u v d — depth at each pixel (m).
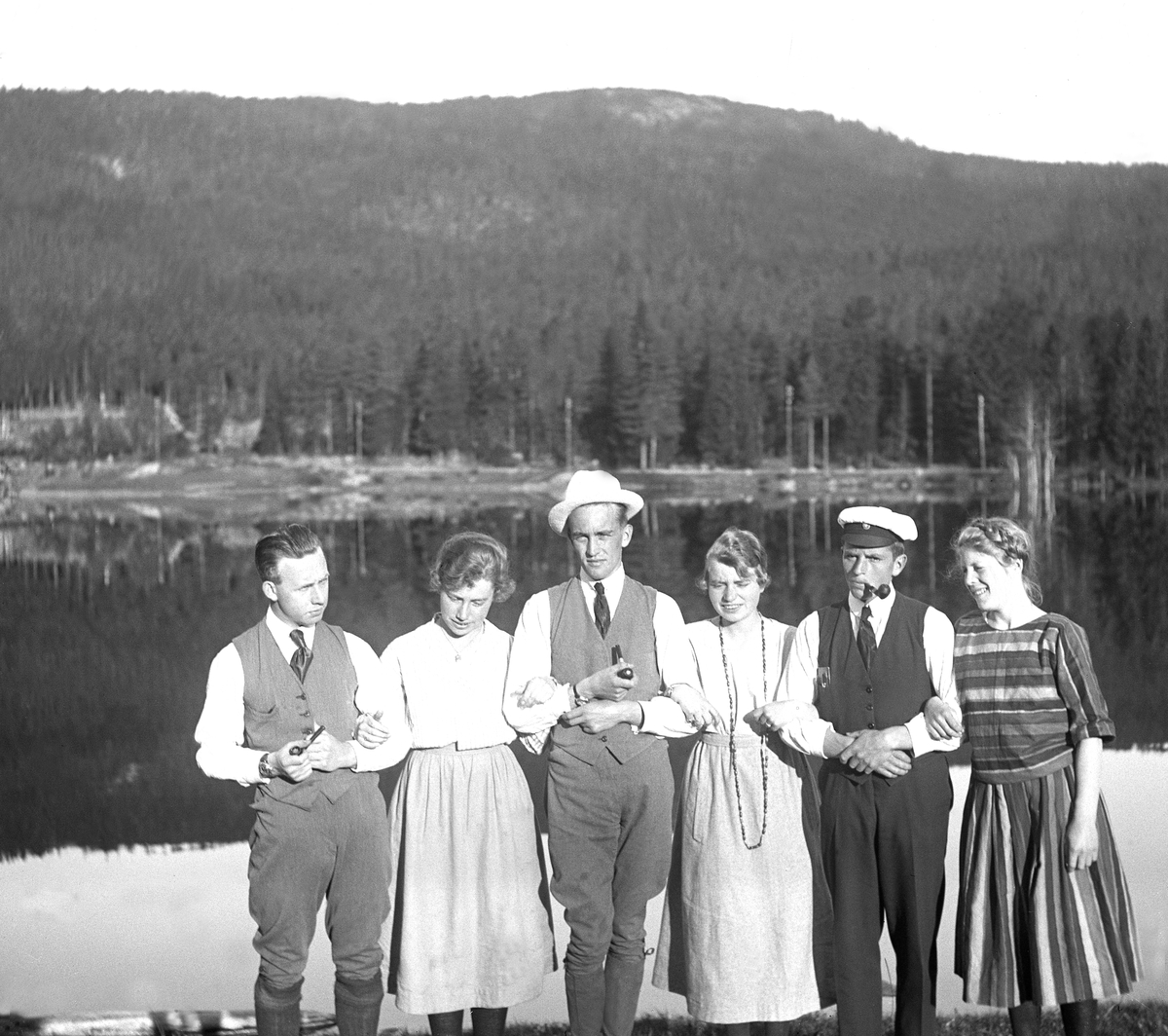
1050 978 3.41
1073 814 3.41
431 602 27.59
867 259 151.88
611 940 3.77
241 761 3.41
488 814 3.66
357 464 101.75
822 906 3.72
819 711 3.69
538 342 114.12
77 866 7.21
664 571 31.66
